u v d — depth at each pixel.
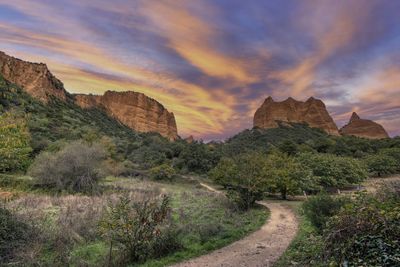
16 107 76.69
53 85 142.25
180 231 13.77
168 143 81.94
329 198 13.28
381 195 7.89
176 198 28.42
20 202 19.59
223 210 21.42
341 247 5.33
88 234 12.80
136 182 42.50
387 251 4.69
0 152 28.02
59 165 30.66
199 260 10.28
